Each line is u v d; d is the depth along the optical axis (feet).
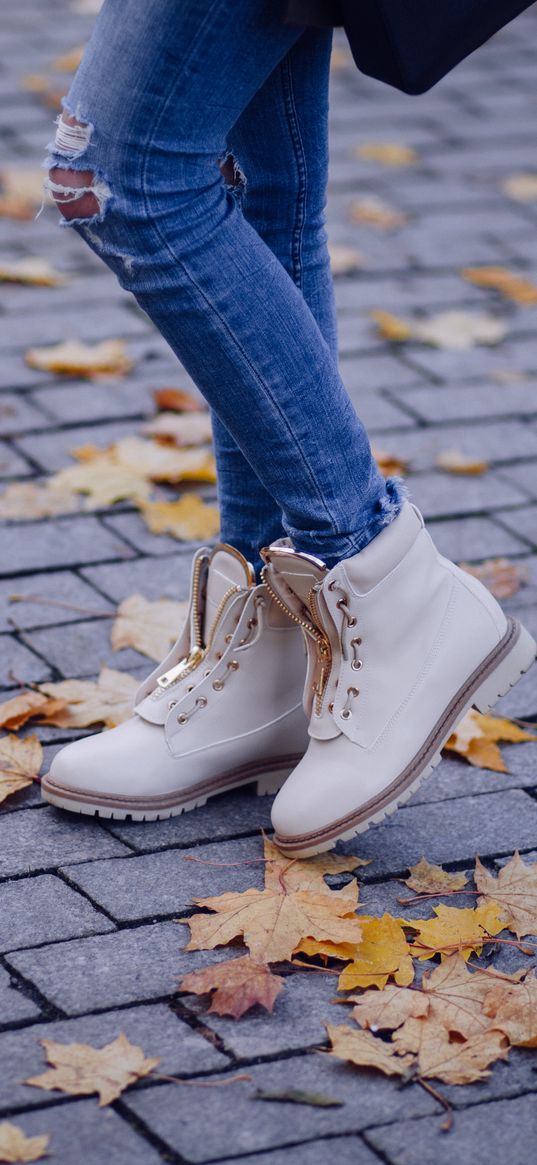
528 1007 4.87
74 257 12.32
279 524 5.89
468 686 5.80
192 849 5.78
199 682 5.90
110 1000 4.89
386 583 5.50
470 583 5.88
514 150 15.43
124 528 8.45
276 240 5.57
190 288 4.88
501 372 10.66
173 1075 4.57
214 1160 4.25
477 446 9.61
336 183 14.23
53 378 10.19
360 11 4.63
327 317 5.84
